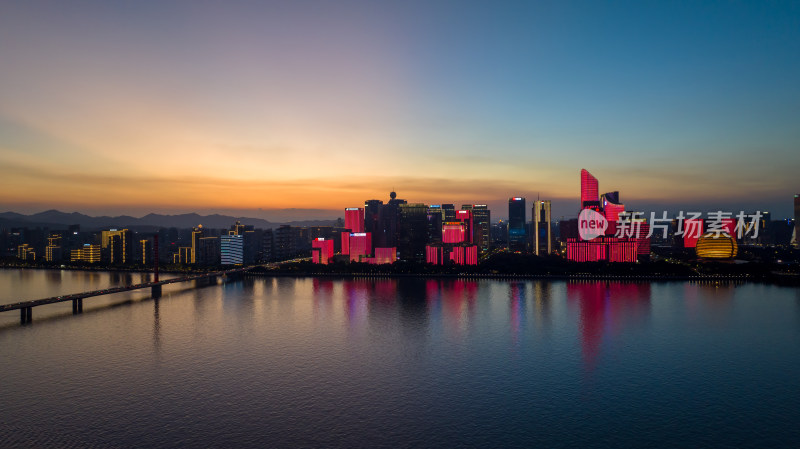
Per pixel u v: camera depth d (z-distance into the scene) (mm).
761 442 190125
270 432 199000
